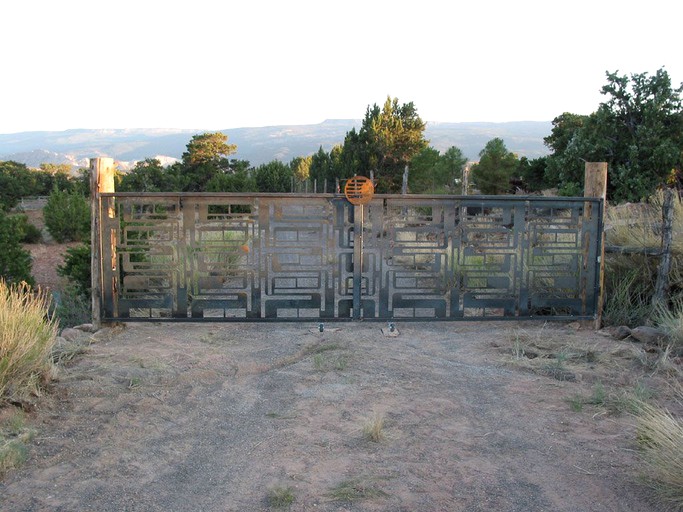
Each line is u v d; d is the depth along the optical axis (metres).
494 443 4.06
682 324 6.20
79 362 5.68
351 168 36.19
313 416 4.52
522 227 6.96
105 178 6.78
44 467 3.69
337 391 5.02
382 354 6.05
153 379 5.23
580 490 3.45
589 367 5.61
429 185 27.52
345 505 3.25
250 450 3.96
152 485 3.50
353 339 6.63
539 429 4.29
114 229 6.86
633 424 4.34
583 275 7.02
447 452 3.92
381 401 4.80
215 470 3.70
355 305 6.95
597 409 4.63
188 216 6.78
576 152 19.02
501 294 7.09
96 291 6.85
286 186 44.91
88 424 4.33
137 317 6.89
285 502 3.27
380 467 3.69
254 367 5.63
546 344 6.36
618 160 18.52
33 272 15.06
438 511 3.21
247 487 3.48
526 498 3.36
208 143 54.84
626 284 7.63
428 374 5.45
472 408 4.68
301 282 10.63
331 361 5.77
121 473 3.63
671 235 7.07
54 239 21.70
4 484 3.46
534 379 5.33
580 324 7.12
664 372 5.43
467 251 6.97
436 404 4.73
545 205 6.94
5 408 4.33
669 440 3.52
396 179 36.59
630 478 3.57
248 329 7.07
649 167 17.72
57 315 8.70
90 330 6.87
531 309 7.09
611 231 8.39
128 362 5.68
